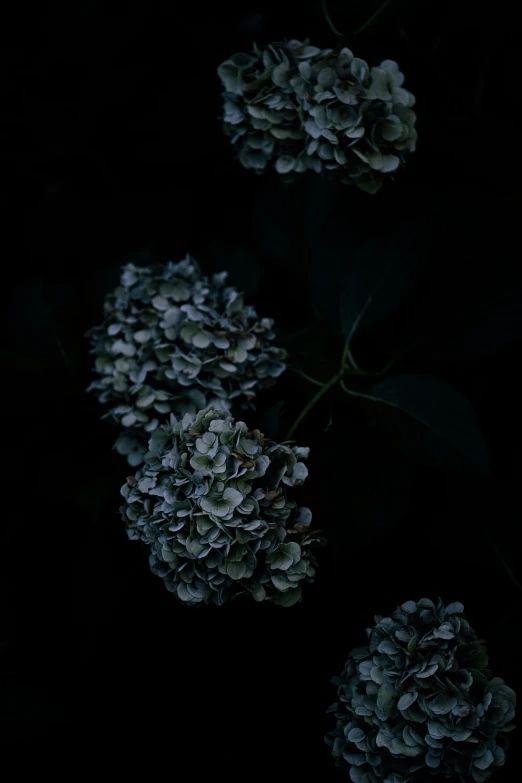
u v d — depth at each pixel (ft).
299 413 5.32
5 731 5.16
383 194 5.36
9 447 5.48
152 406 5.20
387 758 4.83
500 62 5.61
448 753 4.76
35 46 6.11
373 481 5.10
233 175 6.02
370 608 5.45
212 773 5.60
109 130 6.16
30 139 6.19
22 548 5.57
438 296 5.23
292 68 5.14
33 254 6.12
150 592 5.46
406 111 5.11
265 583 4.83
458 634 4.84
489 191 5.43
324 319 5.39
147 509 4.83
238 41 6.00
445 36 5.52
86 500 5.31
